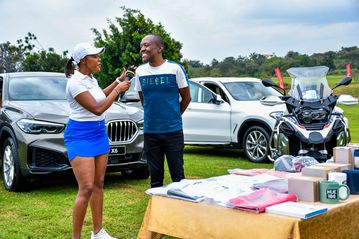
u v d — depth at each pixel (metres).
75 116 4.32
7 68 25.91
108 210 5.77
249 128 9.73
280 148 7.59
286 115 7.65
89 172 4.30
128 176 7.98
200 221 3.66
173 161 5.02
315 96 7.61
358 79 39.62
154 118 4.98
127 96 7.61
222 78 10.91
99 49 4.31
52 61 22.28
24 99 7.30
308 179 3.69
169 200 3.86
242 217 3.44
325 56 41.94
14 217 5.53
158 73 4.91
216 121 10.33
